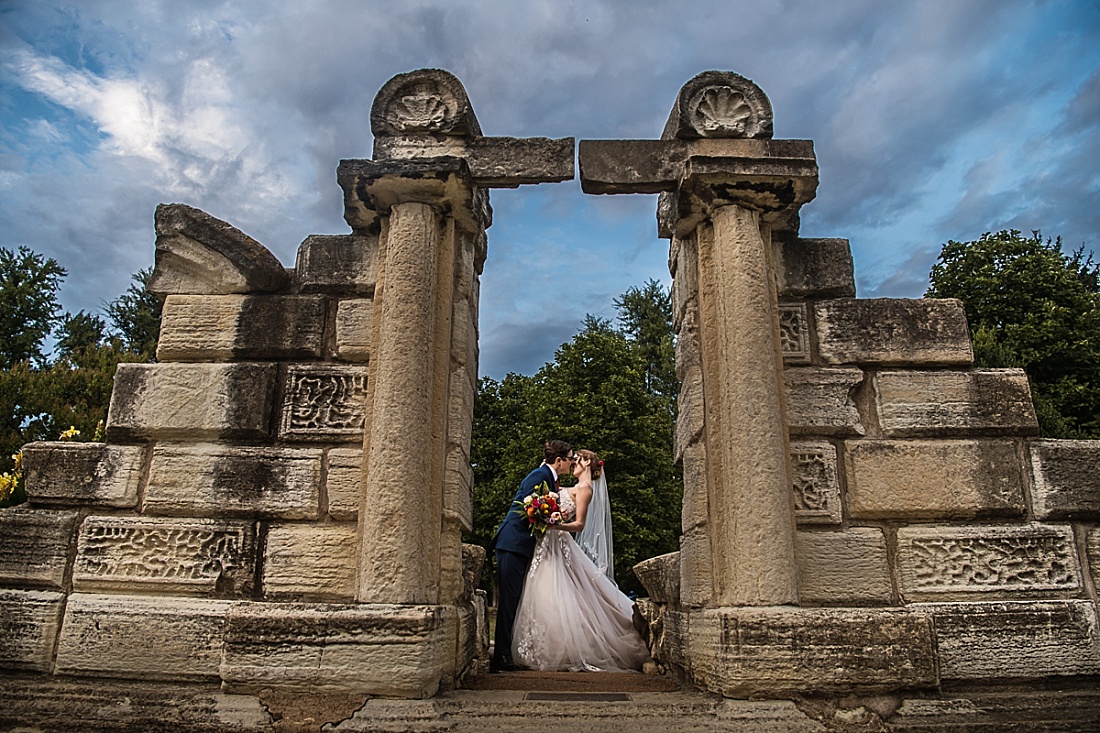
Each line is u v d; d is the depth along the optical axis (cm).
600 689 460
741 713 361
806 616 380
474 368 540
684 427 497
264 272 482
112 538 436
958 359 473
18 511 443
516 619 580
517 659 567
